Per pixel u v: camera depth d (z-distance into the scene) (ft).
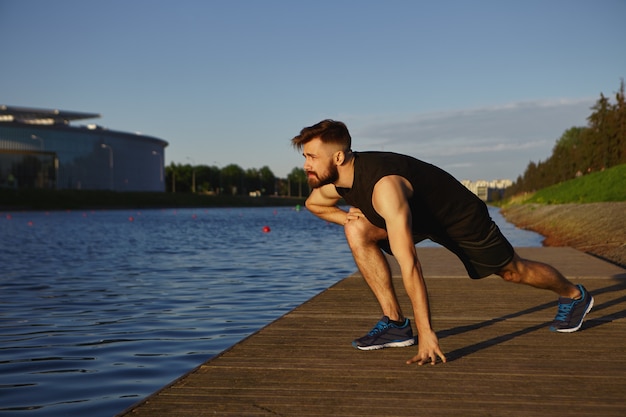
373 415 9.28
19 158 365.61
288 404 9.80
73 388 15.01
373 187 11.73
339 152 11.93
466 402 9.83
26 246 68.28
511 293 21.86
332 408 9.60
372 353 13.01
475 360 12.34
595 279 24.93
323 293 22.30
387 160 11.95
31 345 19.67
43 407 13.50
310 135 11.91
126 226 124.88
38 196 297.12
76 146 390.21
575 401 9.84
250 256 54.13
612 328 15.39
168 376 16.07
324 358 12.60
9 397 14.28
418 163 12.25
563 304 14.96
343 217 14.29
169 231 103.60
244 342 14.07
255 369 11.80
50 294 31.04
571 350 13.12
